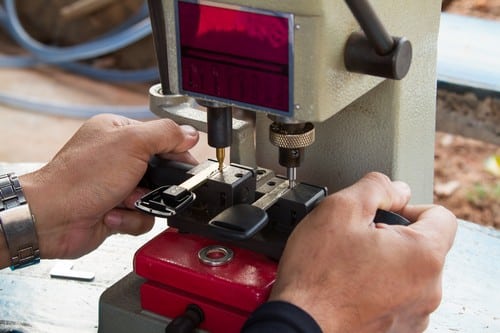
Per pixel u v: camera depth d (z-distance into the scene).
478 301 0.99
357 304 0.74
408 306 0.77
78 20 3.51
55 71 3.43
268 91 0.74
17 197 0.94
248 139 0.96
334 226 0.78
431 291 0.78
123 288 0.95
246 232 0.78
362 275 0.74
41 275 1.07
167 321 0.88
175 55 0.79
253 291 0.81
